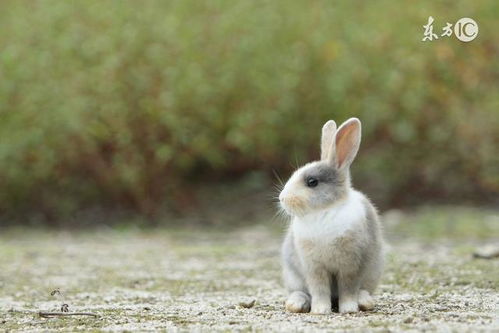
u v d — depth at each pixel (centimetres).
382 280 2233
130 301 2016
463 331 1441
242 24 4194
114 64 3969
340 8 4341
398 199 4228
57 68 4056
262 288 2202
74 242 3522
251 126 4122
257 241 3422
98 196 4250
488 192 4297
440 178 4309
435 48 4159
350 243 1656
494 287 2097
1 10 4278
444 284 2156
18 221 4144
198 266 2703
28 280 2442
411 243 3209
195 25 4175
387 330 1462
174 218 4106
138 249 3228
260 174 4431
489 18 4225
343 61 4188
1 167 4009
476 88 4234
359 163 4303
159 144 4100
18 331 1603
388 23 4244
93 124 3988
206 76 4112
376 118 4159
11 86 4000
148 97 4044
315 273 1697
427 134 4253
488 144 4259
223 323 1619
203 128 4144
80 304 1983
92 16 4134
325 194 1666
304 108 4259
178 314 1775
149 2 4200
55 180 4194
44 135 4012
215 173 4494
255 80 4169
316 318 1636
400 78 4116
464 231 3516
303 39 4244
